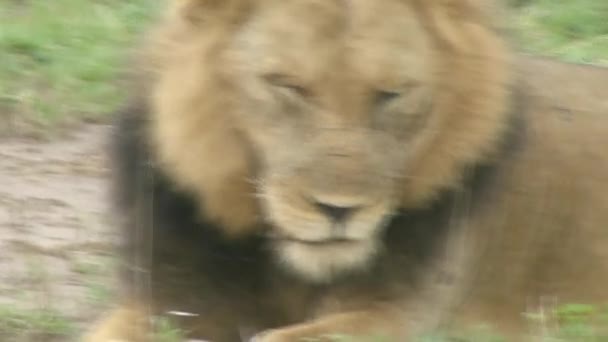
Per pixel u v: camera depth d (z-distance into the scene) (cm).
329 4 935
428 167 980
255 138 961
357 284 996
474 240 1049
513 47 1046
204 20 974
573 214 1127
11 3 2100
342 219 920
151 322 1009
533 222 1103
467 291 1064
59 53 1895
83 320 1149
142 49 1027
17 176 1566
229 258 1020
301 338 968
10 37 1909
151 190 1011
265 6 952
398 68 936
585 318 1077
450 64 973
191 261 1018
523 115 1062
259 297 1041
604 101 1188
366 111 933
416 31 955
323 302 1012
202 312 1029
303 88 932
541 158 1116
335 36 932
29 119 1742
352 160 917
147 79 1005
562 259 1123
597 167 1145
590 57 1816
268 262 1016
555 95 1177
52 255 1312
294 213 930
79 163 1625
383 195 932
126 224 1043
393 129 945
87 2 2067
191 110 975
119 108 1066
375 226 932
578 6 1988
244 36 959
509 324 1102
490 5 1021
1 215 1431
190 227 1009
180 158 984
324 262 951
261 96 948
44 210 1452
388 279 1000
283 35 939
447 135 980
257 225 996
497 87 993
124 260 1052
